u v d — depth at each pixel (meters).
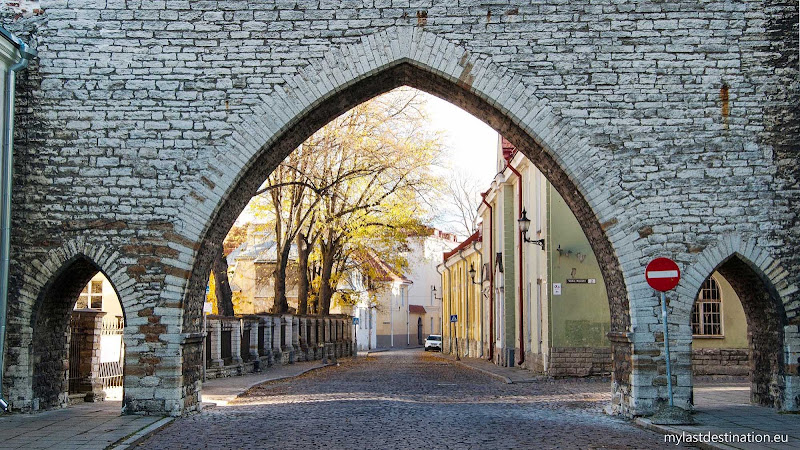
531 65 15.40
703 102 15.38
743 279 16.20
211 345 25.45
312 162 31.52
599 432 12.94
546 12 15.48
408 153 32.94
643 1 15.50
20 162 15.23
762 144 15.32
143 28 15.46
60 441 11.48
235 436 12.33
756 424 13.33
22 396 14.87
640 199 15.24
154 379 14.81
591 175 15.27
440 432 12.72
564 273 24.89
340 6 15.48
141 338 14.93
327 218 35.47
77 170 15.24
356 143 31.47
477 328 47.06
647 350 14.98
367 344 73.81
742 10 15.50
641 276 15.14
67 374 16.78
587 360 24.72
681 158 15.29
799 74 15.39
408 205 36.28
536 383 23.69
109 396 18.69
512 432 12.80
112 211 15.18
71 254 15.10
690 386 14.92
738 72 15.42
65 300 16.45
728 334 23.69
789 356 15.13
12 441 11.49
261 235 41.97
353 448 11.11
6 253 14.69
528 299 30.61
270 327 32.66
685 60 15.43
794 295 15.15
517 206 33.25
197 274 15.68
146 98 15.38
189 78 15.39
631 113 15.35
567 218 25.02
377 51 15.40
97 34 15.45
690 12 15.50
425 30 15.44
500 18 15.47
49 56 15.38
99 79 15.38
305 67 15.40
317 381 25.58
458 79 15.41
